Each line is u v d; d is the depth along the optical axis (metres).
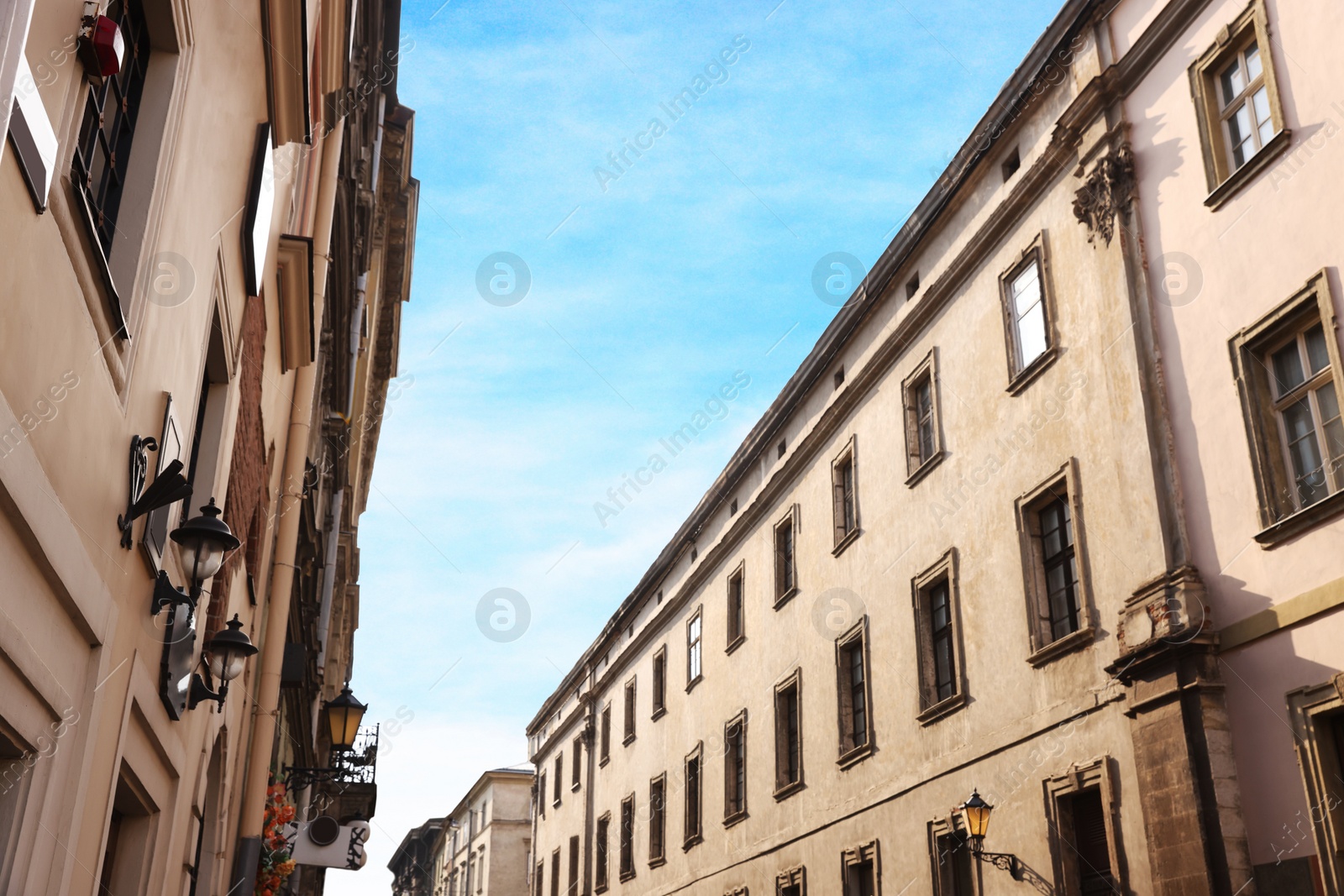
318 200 13.50
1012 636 15.37
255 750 12.34
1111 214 14.40
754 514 26.36
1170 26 14.05
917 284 20.05
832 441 22.52
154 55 5.24
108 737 5.30
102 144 4.67
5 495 3.43
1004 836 14.84
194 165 5.80
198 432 7.77
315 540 19.34
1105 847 13.10
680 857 28.22
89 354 4.24
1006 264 17.00
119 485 4.96
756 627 25.39
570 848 38.62
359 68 17.92
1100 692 13.33
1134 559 13.15
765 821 23.23
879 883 18.14
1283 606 11.05
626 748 34.28
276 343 11.70
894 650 18.72
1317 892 10.19
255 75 7.43
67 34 3.74
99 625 4.79
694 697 28.95
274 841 13.02
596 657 39.41
